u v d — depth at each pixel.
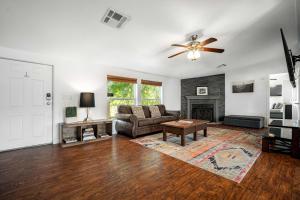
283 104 4.62
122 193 1.57
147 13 2.10
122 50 3.34
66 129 3.47
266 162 2.29
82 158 2.50
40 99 3.21
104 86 4.23
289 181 1.77
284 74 4.61
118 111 4.50
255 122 4.77
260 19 2.43
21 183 1.75
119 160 2.41
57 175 1.94
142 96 5.55
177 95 6.85
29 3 1.82
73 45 2.94
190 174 1.96
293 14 2.34
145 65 4.57
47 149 2.95
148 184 1.73
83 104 3.45
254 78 5.21
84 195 1.54
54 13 2.02
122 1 1.86
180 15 2.18
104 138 3.67
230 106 5.79
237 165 2.20
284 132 3.07
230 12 2.18
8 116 2.86
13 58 2.89
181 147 3.03
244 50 3.89
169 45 3.16
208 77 6.34
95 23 2.29
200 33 2.72
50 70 3.36
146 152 2.78
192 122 3.66
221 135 3.98
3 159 2.44
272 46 3.71
